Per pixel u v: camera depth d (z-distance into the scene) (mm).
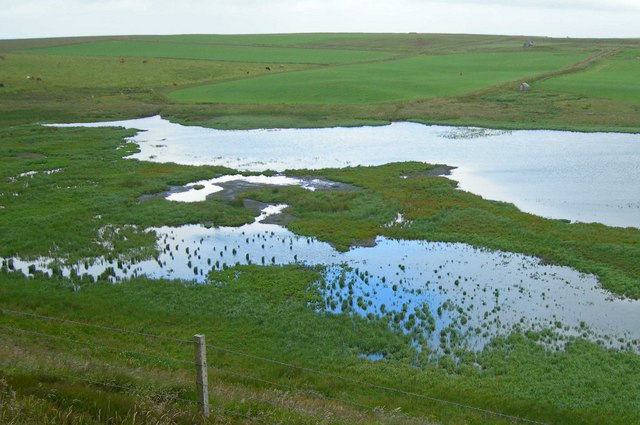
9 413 11664
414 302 29250
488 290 30625
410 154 63500
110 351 22328
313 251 36688
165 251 36562
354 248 37188
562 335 25625
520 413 19719
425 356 23953
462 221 41375
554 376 22250
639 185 50406
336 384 21266
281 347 24453
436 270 33375
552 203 46125
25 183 51625
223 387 17953
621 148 64062
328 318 27312
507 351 24312
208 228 41188
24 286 30266
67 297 29016
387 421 16859
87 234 39031
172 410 12883
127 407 12758
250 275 32469
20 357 17891
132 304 28438
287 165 59594
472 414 19328
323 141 71375
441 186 50156
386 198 46938
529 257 35312
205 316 27281
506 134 73312
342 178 53250
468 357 23781
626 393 21000
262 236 39500
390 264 34438
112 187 50312
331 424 15172
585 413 19719
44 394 13195
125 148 66688
